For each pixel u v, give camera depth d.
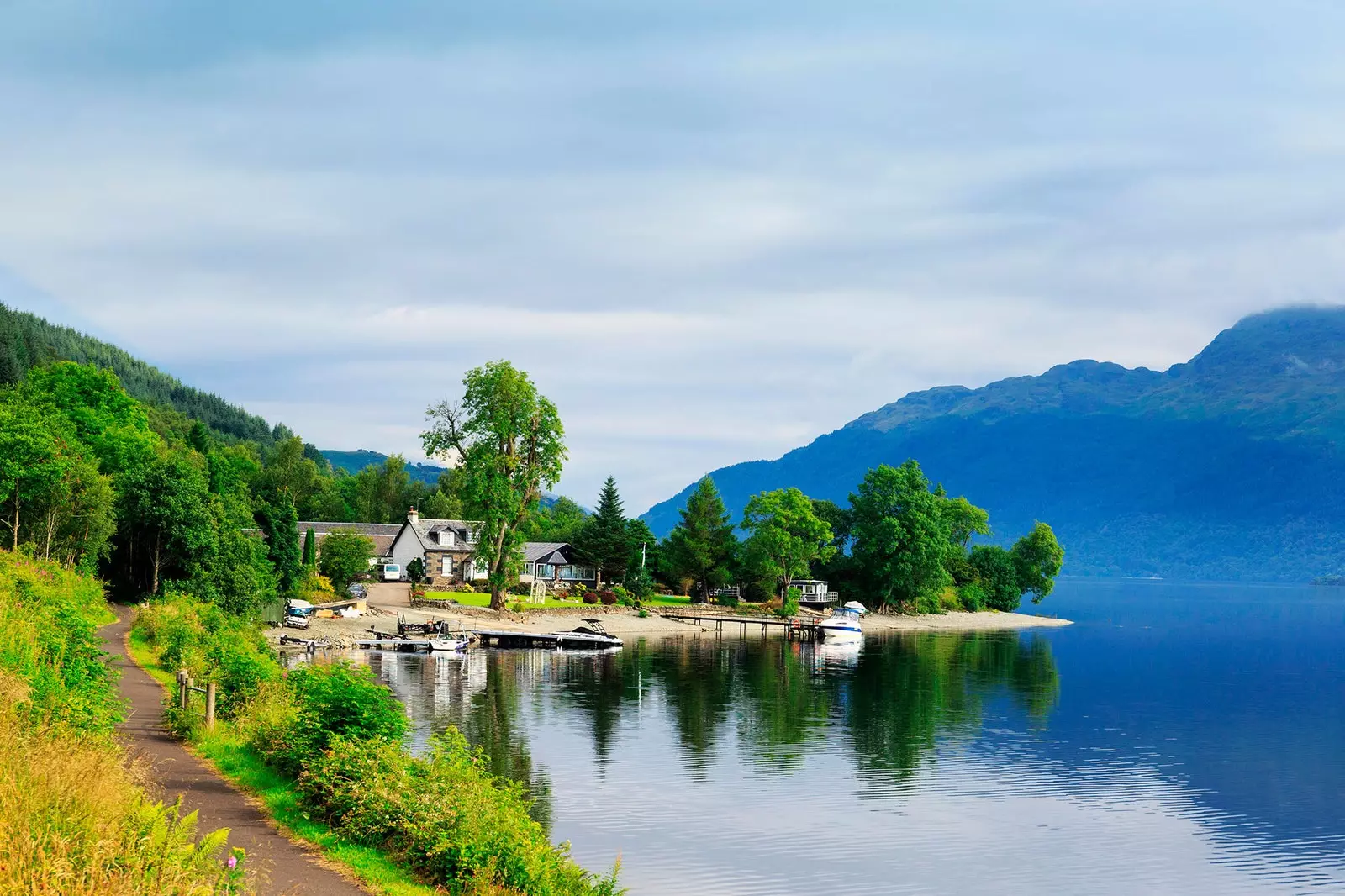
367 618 94.94
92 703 21.73
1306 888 31.19
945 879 30.58
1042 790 41.97
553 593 128.88
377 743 20.97
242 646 36.31
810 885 29.34
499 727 50.34
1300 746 53.06
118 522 72.25
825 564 156.00
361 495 179.00
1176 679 82.62
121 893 11.64
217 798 20.91
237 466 161.12
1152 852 34.22
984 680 77.88
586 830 33.38
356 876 16.77
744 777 41.94
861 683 73.94
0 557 45.66
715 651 95.81
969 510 179.12
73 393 95.19
